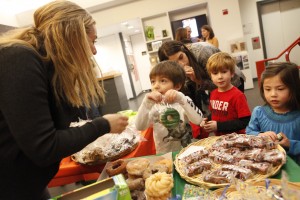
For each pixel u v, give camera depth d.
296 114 1.14
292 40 5.96
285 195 0.53
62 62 0.71
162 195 0.68
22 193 0.73
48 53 0.69
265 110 1.23
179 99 1.26
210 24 5.32
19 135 0.58
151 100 1.31
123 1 5.33
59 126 0.79
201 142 1.04
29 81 0.58
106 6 5.45
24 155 0.69
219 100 1.56
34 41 0.70
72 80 0.74
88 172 1.18
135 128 1.43
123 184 0.67
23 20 5.69
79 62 0.73
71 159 1.28
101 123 0.74
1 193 0.71
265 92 1.17
